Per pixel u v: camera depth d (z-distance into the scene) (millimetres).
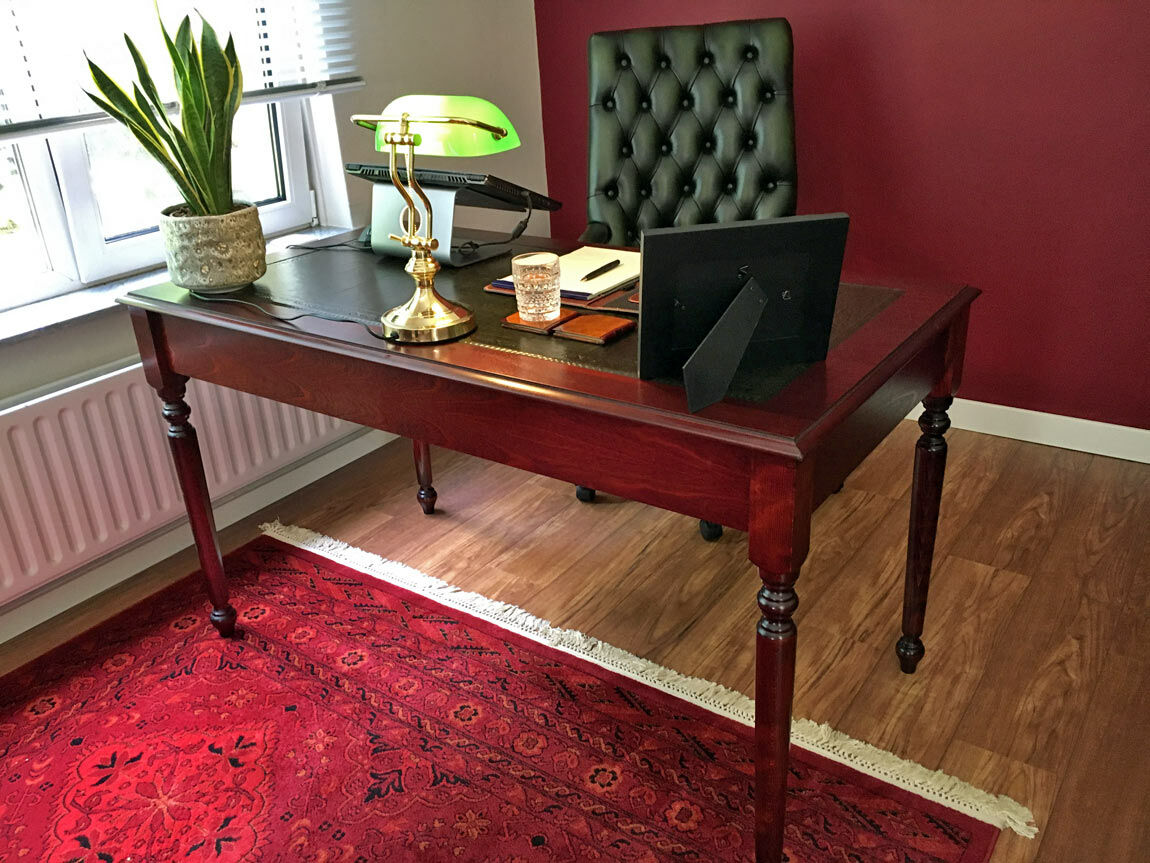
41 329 1991
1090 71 2316
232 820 1567
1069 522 2279
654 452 1222
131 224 2348
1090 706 1703
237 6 2289
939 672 1813
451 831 1526
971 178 2568
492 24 2992
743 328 1199
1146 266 2398
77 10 2002
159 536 2322
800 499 1133
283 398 1647
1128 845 1428
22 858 1514
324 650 1967
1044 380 2643
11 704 1854
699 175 2371
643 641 1957
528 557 2268
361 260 1888
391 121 1543
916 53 2531
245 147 2537
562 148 3295
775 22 2250
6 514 1949
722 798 1562
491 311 1567
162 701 1842
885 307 1496
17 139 1928
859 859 1436
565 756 1665
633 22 2959
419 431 1479
